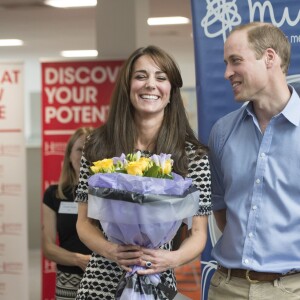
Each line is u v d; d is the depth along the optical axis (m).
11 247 7.76
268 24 3.46
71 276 5.21
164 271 3.45
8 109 7.74
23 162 7.73
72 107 8.73
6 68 7.75
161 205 3.10
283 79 3.45
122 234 3.24
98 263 3.52
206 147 3.61
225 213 3.80
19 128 7.73
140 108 3.54
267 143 3.42
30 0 10.05
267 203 3.39
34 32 12.74
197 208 3.31
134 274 3.31
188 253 3.41
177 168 3.52
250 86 3.40
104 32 9.64
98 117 8.71
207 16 4.33
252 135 3.52
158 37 13.80
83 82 8.73
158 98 3.56
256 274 3.40
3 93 7.75
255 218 3.40
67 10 10.83
